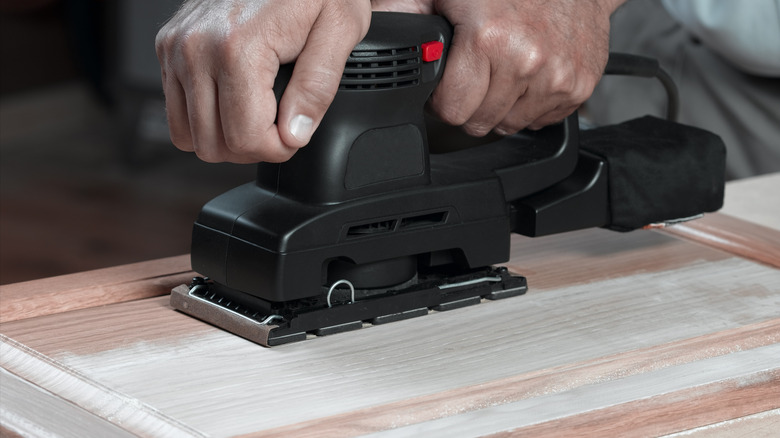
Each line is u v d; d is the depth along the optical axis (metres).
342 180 0.67
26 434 0.54
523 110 0.78
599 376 0.62
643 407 0.59
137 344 0.66
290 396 0.58
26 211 2.76
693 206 0.86
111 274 0.80
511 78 0.74
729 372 0.64
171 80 0.63
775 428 0.63
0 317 0.71
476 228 0.74
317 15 0.61
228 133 0.61
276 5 0.60
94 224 2.69
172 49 0.62
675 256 0.86
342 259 0.69
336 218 0.67
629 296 0.76
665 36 1.53
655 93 1.54
